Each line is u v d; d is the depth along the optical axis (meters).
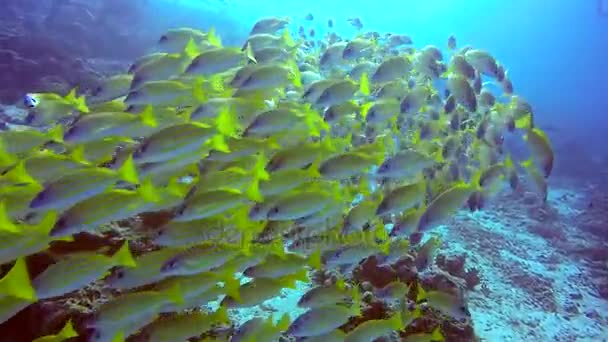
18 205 0.78
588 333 1.81
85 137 0.91
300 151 1.00
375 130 1.50
